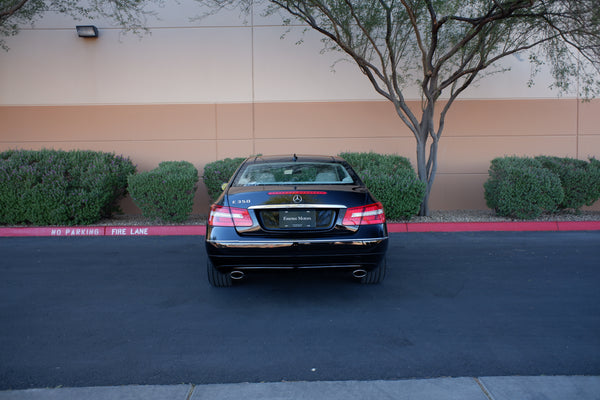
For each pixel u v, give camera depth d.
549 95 10.70
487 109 10.71
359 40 9.50
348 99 10.76
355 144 10.81
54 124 10.70
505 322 4.06
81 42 10.63
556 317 4.18
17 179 8.48
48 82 10.67
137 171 10.79
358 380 3.05
